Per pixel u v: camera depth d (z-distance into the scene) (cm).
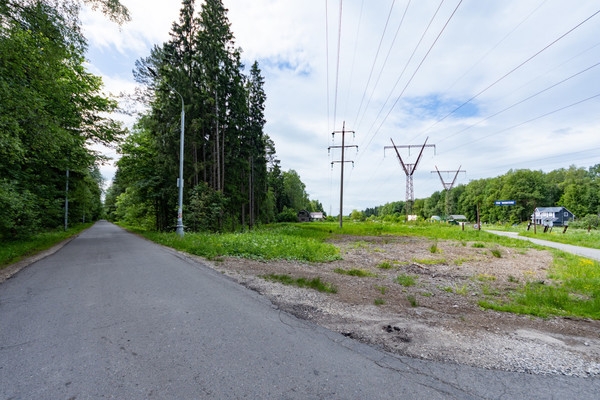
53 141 1103
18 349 295
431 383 246
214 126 2211
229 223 2672
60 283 581
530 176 7281
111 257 942
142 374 251
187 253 1048
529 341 346
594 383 251
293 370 262
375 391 231
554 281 744
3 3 757
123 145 2205
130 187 2506
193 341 319
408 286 644
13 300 465
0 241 1337
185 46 2077
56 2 819
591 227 3338
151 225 3125
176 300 470
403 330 368
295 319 397
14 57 856
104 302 456
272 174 6131
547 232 2802
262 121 3284
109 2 830
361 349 309
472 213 8994
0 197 1165
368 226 3662
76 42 910
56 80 1064
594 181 6669
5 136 880
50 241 1566
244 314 411
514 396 228
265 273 713
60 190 2306
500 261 1077
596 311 482
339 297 516
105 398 216
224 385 236
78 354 286
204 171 2161
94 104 1648
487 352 311
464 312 460
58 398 215
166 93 2002
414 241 1869
